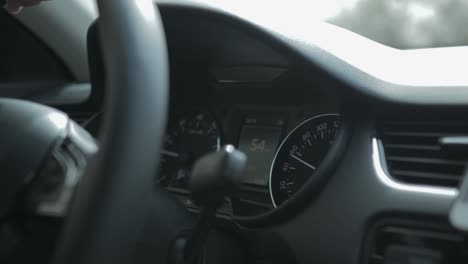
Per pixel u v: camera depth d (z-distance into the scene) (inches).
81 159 32.3
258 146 51.8
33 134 31.8
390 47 51.2
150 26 31.7
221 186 30.4
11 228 31.7
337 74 43.4
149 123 30.4
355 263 41.4
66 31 66.4
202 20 48.6
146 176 30.2
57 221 31.2
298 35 45.4
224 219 49.4
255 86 52.2
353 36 49.4
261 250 48.1
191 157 55.0
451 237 38.3
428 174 40.4
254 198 50.7
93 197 29.0
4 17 66.7
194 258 34.9
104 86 54.9
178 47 53.5
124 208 29.4
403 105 42.4
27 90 66.7
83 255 28.6
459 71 43.8
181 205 39.6
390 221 40.5
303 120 50.1
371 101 43.0
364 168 42.2
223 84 54.2
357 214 41.6
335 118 47.9
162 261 36.9
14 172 31.3
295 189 49.1
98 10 32.6
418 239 39.3
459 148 39.0
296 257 44.7
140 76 30.5
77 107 58.7
